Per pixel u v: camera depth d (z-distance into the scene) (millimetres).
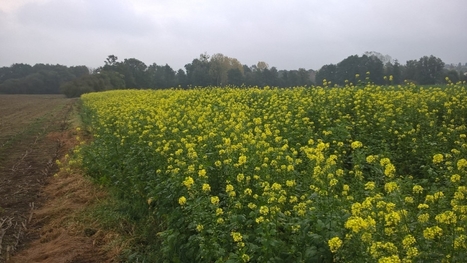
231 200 5707
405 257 3727
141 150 9586
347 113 12852
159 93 22797
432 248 3893
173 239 5703
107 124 15062
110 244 7109
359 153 7398
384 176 6160
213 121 12039
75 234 7672
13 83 100312
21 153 16516
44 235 7859
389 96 14211
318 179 5871
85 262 6660
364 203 4453
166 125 11273
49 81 105062
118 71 79562
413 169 8836
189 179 5746
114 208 8633
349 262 3965
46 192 10727
